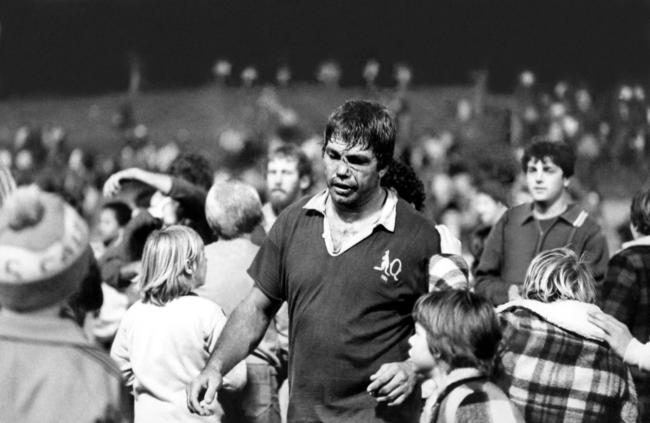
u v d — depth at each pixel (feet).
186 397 22.76
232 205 26.78
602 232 30.53
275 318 27.66
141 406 23.36
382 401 20.08
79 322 16.30
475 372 17.65
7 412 15.03
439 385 17.93
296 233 20.84
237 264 26.58
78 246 15.24
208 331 23.32
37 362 15.17
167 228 23.81
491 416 17.25
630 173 138.92
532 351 21.07
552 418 20.89
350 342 20.17
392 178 23.26
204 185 34.55
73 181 113.80
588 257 30.04
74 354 15.29
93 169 126.52
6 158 148.97
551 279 21.48
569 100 176.35
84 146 181.78
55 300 15.31
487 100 196.13
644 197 26.22
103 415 15.11
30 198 15.20
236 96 211.82
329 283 20.33
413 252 20.29
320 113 197.16
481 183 38.22
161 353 23.20
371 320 20.22
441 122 183.11
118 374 15.49
